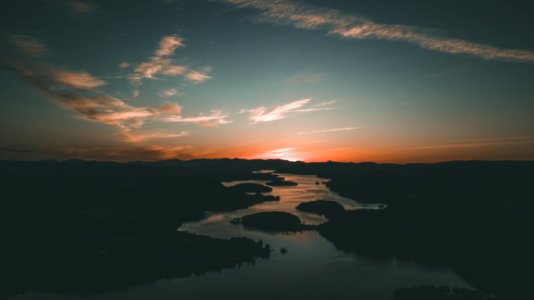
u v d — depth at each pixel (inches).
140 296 3467.0
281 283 3836.1
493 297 3489.2
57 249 4443.9
